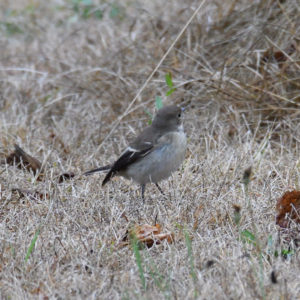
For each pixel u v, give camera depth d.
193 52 14.28
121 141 12.52
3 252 8.13
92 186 10.52
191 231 8.72
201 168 10.94
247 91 12.82
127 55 15.13
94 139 12.80
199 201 9.66
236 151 11.56
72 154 12.10
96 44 16.59
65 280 7.39
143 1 17.69
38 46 17.34
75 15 18.59
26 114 13.77
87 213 9.41
